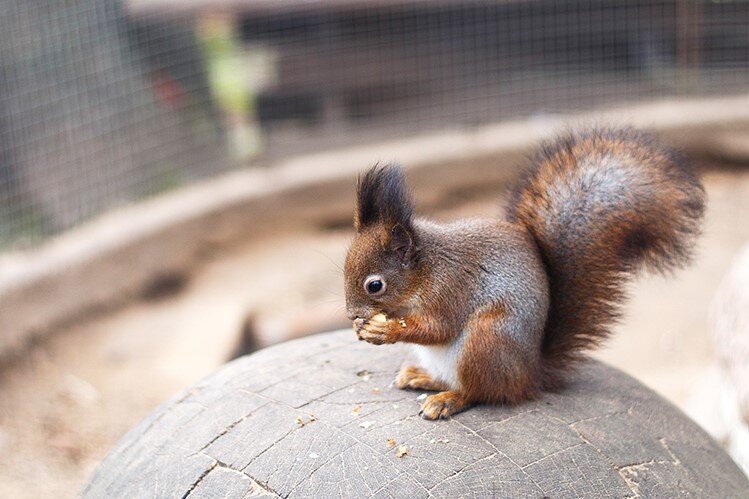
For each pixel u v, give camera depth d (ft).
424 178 9.43
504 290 3.71
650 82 9.79
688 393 5.64
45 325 6.75
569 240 3.80
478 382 3.64
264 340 6.38
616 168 3.80
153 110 8.55
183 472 3.51
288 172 9.24
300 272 7.80
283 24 9.36
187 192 8.77
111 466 3.68
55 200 7.65
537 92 9.75
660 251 3.77
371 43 9.52
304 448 3.48
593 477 3.43
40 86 7.52
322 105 9.75
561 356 3.82
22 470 5.34
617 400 3.72
